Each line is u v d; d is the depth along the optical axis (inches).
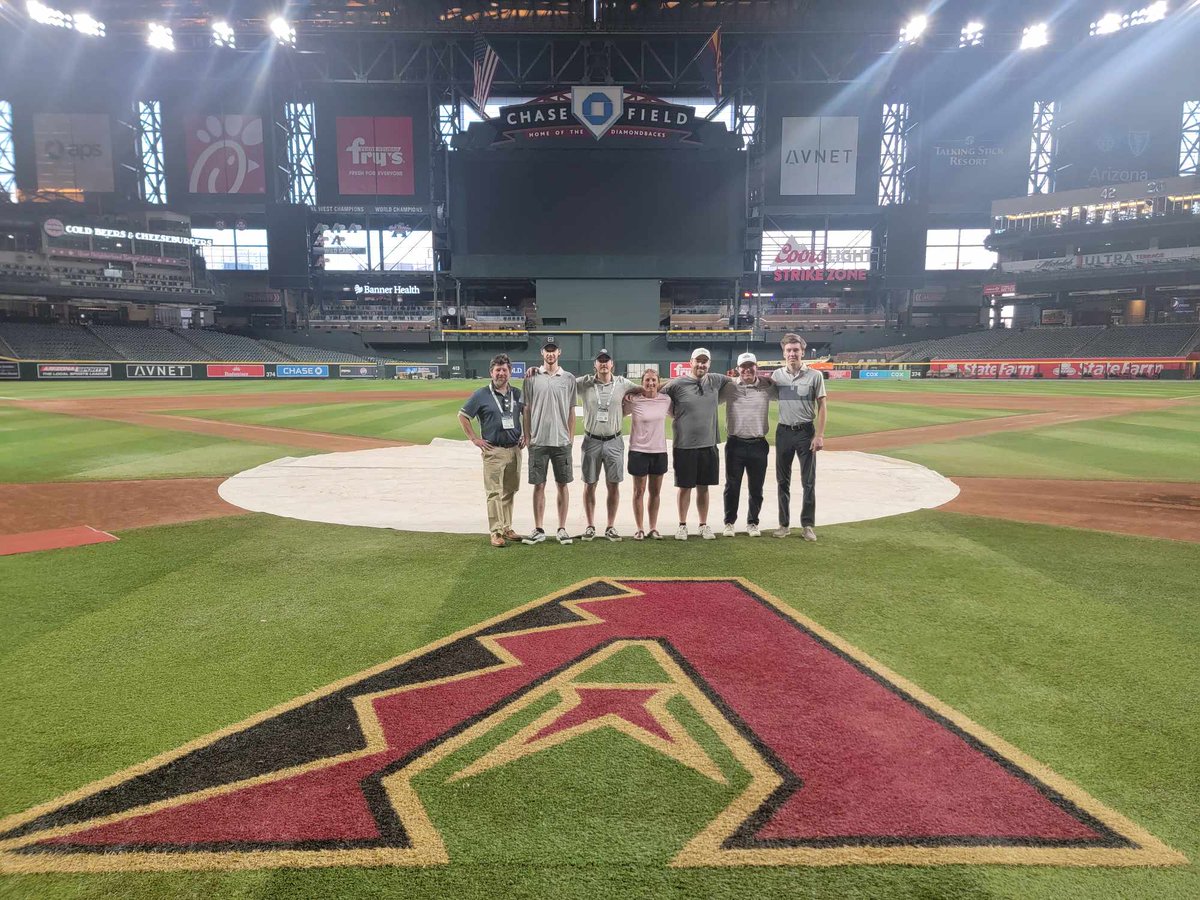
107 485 359.9
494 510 236.2
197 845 89.5
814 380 241.0
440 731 117.1
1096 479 378.6
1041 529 261.1
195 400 1013.8
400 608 176.7
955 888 82.1
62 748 112.0
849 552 228.7
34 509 301.4
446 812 95.9
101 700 128.0
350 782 102.7
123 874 84.7
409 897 80.6
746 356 240.4
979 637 157.2
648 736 115.3
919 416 770.8
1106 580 198.7
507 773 105.0
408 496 325.7
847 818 94.4
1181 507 302.8
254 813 95.7
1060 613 172.2
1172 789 100.7
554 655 148.0
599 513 292.0
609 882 82.8
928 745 112.7
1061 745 112.6
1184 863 86.2
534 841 90.0
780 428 246.4
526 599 183.6
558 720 120.6
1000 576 202.4
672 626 164.2
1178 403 944.9
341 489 344.2
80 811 96.3
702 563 216.2
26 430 623.2
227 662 144.5
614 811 96.0
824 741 113.9
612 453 239.0
